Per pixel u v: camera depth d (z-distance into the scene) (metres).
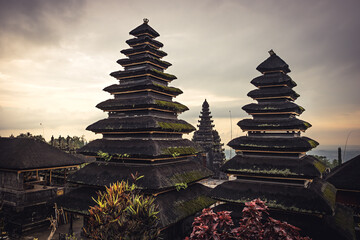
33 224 28.61
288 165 20.25
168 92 28.23
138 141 24.16
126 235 10.20
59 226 30.00
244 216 10.05
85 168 25.30
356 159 27.16
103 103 27.34
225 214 10.16
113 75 28.27
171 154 23.95
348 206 25.33
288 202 18.66
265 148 21.56
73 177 24.61
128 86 26.42
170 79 29.59
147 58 27.12
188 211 22.11
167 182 21.80
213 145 67.62
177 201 22.62
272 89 23.59
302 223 18.31
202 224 9.91
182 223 24.12
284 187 20.00
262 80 23.77
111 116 27.44
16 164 28.78
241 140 22.97
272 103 23.22
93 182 23.00
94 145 25.89
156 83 27.39
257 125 22.59
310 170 19.12
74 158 35.38
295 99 26.08
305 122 23.16
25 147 31.89
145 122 23.95
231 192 21.08
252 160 21.98
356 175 25.44
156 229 11.27
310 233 17.66
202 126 68.88
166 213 20.14
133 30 29.20
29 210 28.73
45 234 27.39
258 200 10.09
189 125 29.72
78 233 25.16
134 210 10.89
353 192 25.25
